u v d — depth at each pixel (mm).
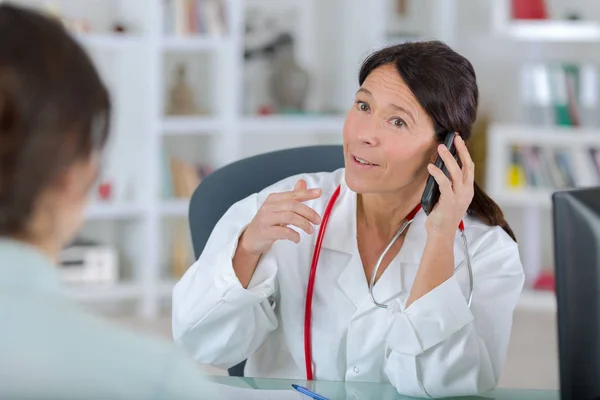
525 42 6059
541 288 5820
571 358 1475
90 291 5258
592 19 6039
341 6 5984
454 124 1860
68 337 816
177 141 5781
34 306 816
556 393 1866
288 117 5645
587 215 1468
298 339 2031
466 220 2049
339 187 2086
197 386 860
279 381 1862
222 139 5555
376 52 1894
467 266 1948
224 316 1928
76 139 839
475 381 1844
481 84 6090
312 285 1995
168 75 5723
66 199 858
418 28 6016
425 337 1816
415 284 1859
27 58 811
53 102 814
